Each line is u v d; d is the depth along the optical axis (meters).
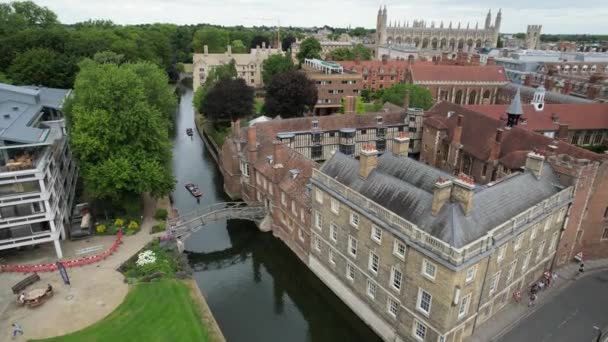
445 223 31.03
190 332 36.12
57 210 47.91
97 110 49.56
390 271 35.22
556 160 41.62
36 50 89.81
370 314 39.44
